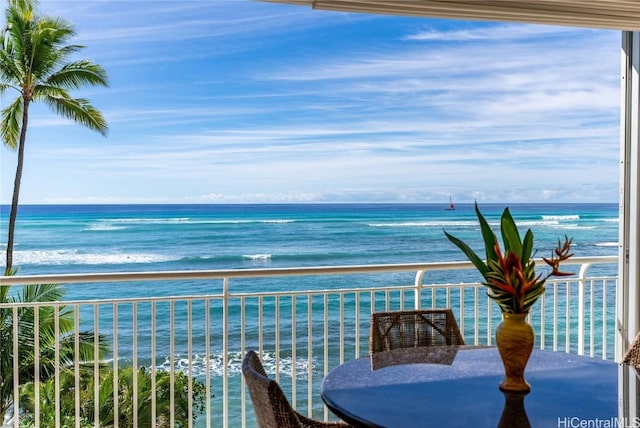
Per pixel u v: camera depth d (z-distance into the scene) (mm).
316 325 14180
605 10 3709
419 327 3029
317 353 12242
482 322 13500
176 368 12000
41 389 7402
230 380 10922
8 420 7383
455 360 2412
